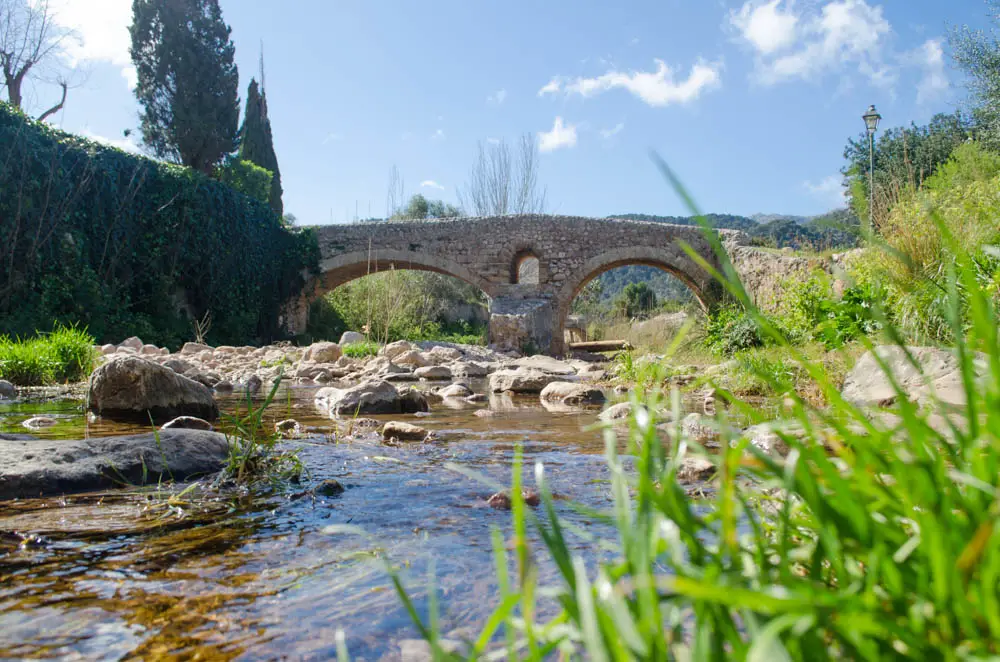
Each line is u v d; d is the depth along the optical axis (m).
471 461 2.87
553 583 1.31
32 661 0.99
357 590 1.30
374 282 20.83
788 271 13.41
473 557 1.50
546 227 24.12
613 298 47.69
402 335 19.30
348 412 5.00
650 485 0.54
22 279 13.62
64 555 1.54
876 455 0.56
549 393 6.51
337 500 2.11
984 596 0.42
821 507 0.53
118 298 16.19
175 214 17.86
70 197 14.94
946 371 3.10
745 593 0.40
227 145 26.61
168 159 26.69
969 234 4.02
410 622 1.14
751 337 8.09
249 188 26.55
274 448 3.02
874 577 0.47
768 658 0.38
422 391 7.15
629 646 0.46
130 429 3.66
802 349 5.89
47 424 3.90
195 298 19.06
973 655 0.42
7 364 6.84
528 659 0.55
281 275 23.47
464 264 24.34
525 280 38.09
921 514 0.49
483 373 10.58
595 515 0.62
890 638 0.48
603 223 23.97
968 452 0.51
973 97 14.18
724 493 0.53
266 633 1.10
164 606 1.22
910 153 17.73
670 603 0.53
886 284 5.04
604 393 6.47
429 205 46.66
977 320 0.49
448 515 1.91
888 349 3.54
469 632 1.09
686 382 6.48
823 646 0.47
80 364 7.71
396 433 3.57
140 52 25.38
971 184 5.47
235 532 1.73
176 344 16.78
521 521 0.55
